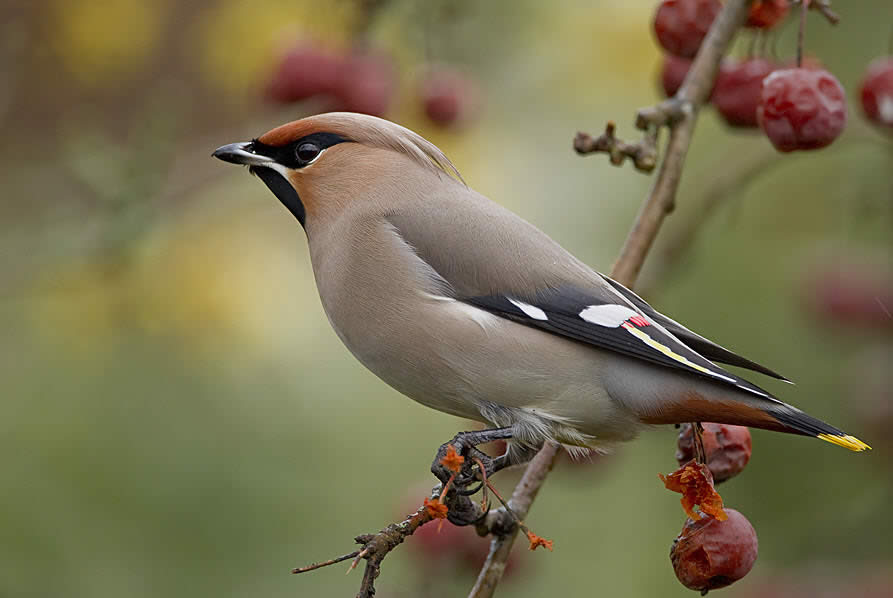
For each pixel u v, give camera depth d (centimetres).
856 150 1168
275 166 784
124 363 1190
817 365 1162
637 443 1169
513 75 1186
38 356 1183
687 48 840
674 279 1059
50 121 1306
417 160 773
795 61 812
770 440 1150
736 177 927
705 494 656
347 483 1159
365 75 997
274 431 1173
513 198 1190
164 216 1166
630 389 702
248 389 1195
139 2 1253
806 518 1130
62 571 1077
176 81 1285
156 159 1067
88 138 1114
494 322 712
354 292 738
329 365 1221
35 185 1205
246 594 1107
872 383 1137
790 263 1176
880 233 1186
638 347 698
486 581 696
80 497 1098
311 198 772
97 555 1085
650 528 1152
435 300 721
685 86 780
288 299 1231
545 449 730
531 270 724
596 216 1191
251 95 1230
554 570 1141
